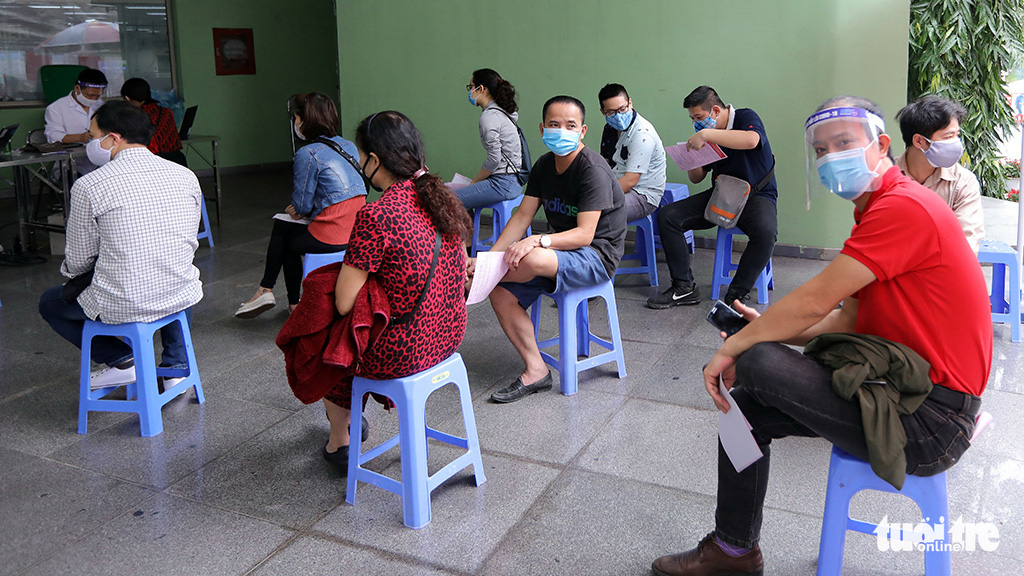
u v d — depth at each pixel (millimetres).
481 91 5051
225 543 2252
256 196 8320
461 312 2424
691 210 4371
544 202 3385
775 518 2307
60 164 6117
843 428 1646
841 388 1596
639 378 3400
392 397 2289
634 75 5621
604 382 3365
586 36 5715
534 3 5836
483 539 2250
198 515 2400
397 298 2189
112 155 2920
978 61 6395
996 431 2809
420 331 2252
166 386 3242
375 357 2240
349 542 2250
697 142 4113
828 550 1803
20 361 3715
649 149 4496
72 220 2777
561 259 3070
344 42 6629
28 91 8203
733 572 1962
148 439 2916
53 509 2436
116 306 2820
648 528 2285
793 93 5160
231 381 3451
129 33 8852
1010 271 3633
